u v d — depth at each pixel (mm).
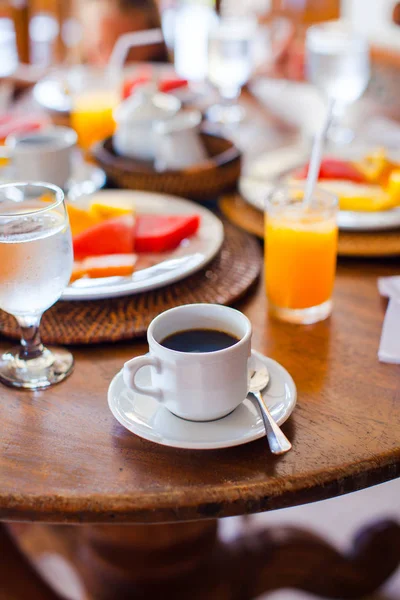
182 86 1906
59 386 781
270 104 1800
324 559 1354
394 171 1216
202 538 1255
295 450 668
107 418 726
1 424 718
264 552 1339
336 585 1371
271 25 2457
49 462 661
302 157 1390
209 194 1261
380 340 863
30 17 3035
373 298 964
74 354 843
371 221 1091
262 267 1050
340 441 680
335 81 1549
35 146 1313
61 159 1288
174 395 654
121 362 826
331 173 1258
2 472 648
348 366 810
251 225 1145
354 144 1448
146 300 927
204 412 656
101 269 921
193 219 1036
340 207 1154
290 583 1364
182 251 1008
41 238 696
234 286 960
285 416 672
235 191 1300
